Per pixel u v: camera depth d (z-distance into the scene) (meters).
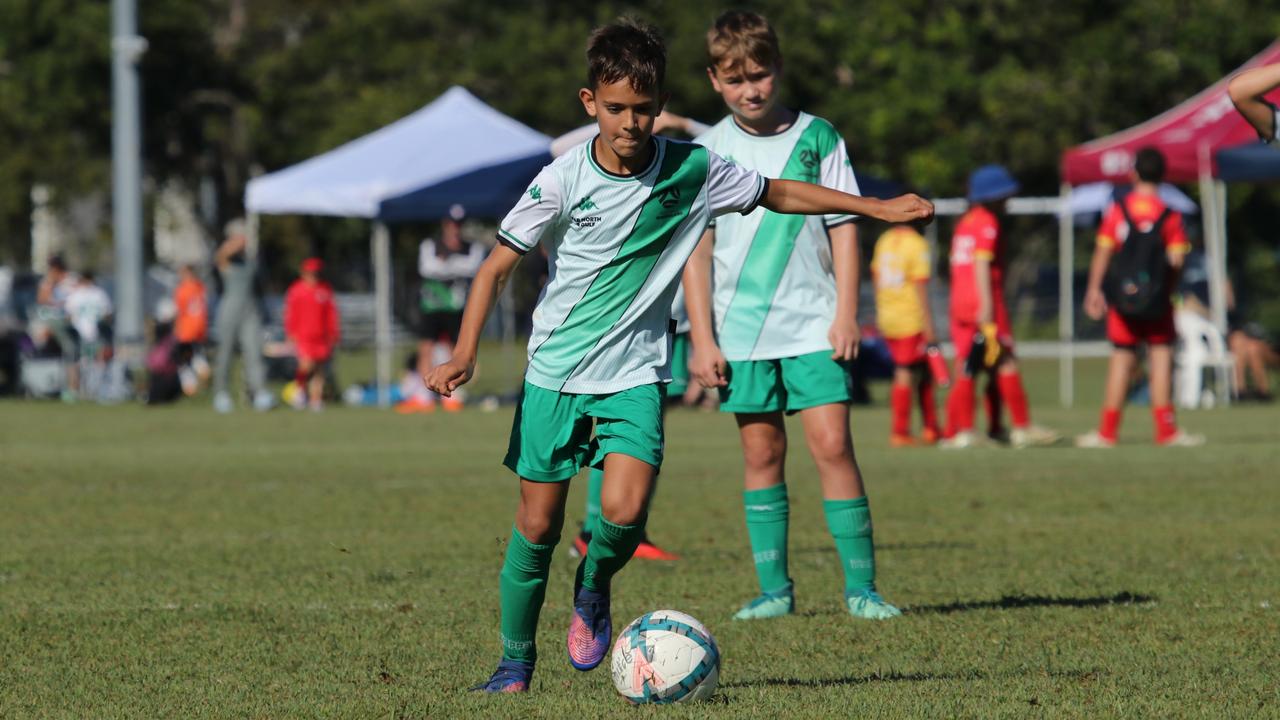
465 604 22.75
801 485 40.47
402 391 83.12
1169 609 21.84
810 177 21.56
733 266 22.08
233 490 39.16
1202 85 117.75
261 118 161.12
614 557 16.31
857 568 22.06
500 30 153.12
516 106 145.62
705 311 21.67
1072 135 118.88
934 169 117.06
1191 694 16.36
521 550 16.62
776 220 21.84
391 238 155.62
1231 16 114.44
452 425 65.00
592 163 16.03
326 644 19.75
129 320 92.50
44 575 25.56
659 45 15.60
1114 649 19.00
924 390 53.56
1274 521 32.09
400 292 155.00
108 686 17.27
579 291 16.28
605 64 15.40
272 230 166.62
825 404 21.91
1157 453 48.38
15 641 19.92
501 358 128.62
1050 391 92.38
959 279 50.97
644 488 16.05
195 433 60.22
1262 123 19.73
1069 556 27.31
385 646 19.62
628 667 16.06
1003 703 15.91
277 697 16.59
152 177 175.38
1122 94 118.88
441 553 28.14
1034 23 119.31
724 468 45.31
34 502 36.47
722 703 15.98
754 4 130.75
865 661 18.48
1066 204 80.31
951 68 119.38
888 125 118.69
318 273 79.06
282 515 34.00
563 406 16.39
